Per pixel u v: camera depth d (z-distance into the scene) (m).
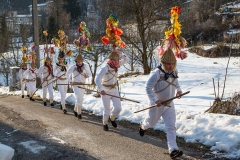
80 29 8.55
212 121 6.04
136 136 6.11
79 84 7.77
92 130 6.65
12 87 17.12
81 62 7.94
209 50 32.22
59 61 9.26
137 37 20.72
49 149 5.37
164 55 4.75
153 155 4.96
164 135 6.08
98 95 10.76
